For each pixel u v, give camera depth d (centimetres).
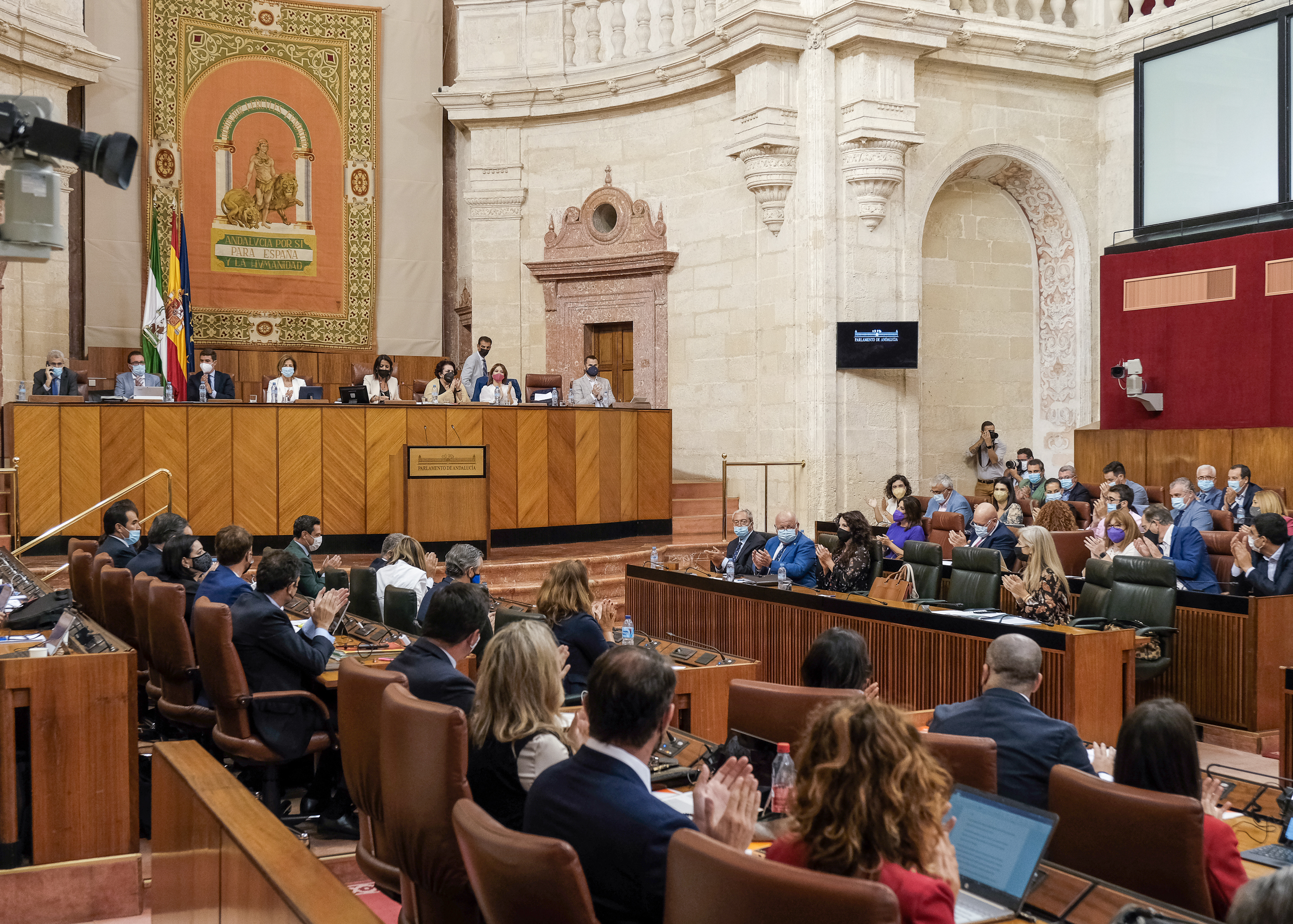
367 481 1093
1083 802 261
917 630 640
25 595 626
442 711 279
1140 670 663
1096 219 1338
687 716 535
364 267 1538
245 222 1469
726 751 344
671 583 882
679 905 189
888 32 1162
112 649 443
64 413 1002
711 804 246
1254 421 1096
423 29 1572
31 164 371
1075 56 1291
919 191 1245
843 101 1202
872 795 202
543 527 1166
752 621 784
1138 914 220
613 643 553
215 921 289
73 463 1005
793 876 173
